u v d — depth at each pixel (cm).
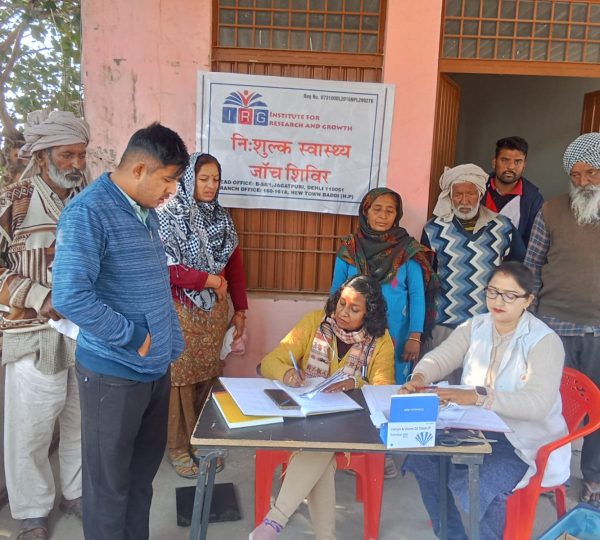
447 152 371
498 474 199
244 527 248
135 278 183
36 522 238
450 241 297
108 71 308
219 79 309
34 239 219
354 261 291
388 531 249
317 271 337
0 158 358
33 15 417
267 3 311
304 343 248
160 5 303
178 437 288
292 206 323
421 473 221
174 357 210
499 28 318
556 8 317
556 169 540
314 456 212
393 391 210
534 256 285
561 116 529
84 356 189
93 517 198
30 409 228
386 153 317
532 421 207
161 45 307
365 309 236
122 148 315
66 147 220
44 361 225
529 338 212
